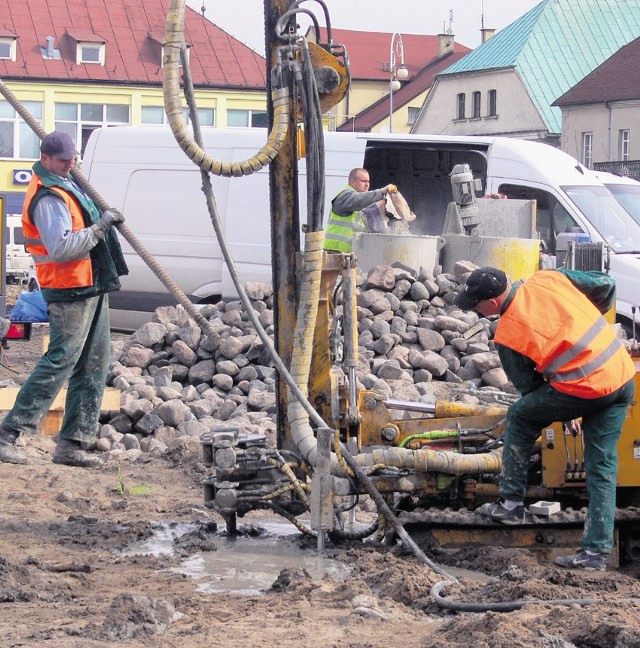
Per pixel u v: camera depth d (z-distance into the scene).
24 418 10.34
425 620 6.54
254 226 19.80
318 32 8.70
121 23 72.75
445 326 14.46
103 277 10.10
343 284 8.63
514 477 7.70
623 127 70.06
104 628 6.10
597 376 7.30
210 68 72.12
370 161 24.52
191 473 10.90
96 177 21.08
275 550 8.38
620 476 7.90
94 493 10.03
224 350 14.05
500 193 20.03
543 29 77.75
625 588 7.12
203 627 6.29
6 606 6.70
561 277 7.64
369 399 8.66
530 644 5.62
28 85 69.19
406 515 8.16
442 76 81.94
